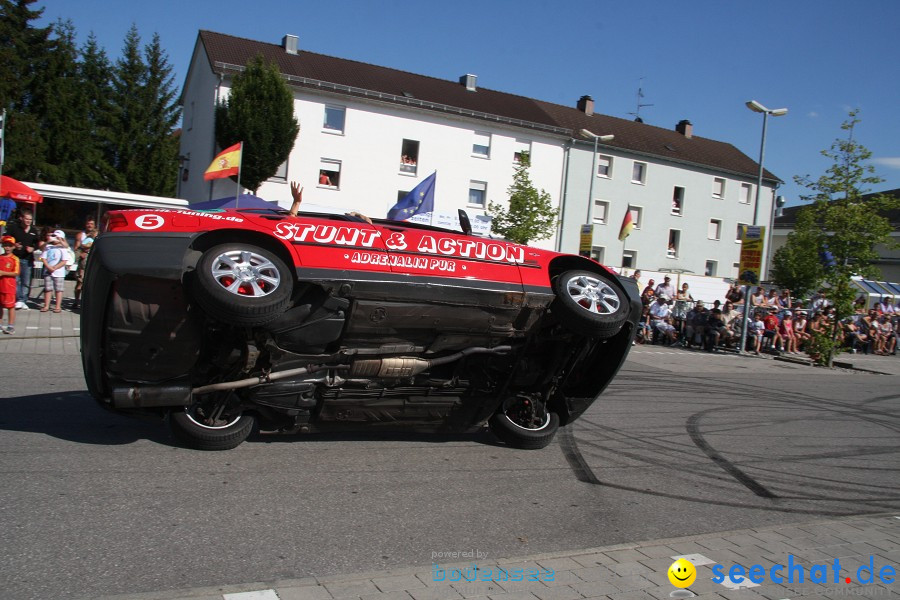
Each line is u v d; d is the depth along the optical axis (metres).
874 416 10.45
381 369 5.50
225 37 36.56
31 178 41.97
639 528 4.93
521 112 41.50
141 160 50.59
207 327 5.00
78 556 3.73
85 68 51.78
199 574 3.66
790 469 6.88
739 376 14.05
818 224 18.50
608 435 7.58
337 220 5.87
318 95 34.19
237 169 18.38
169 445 5.64
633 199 44.53
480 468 5.93
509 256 5.90
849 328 22.17
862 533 5.00
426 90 39.31
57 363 8.99
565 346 6.22
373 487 5.20
